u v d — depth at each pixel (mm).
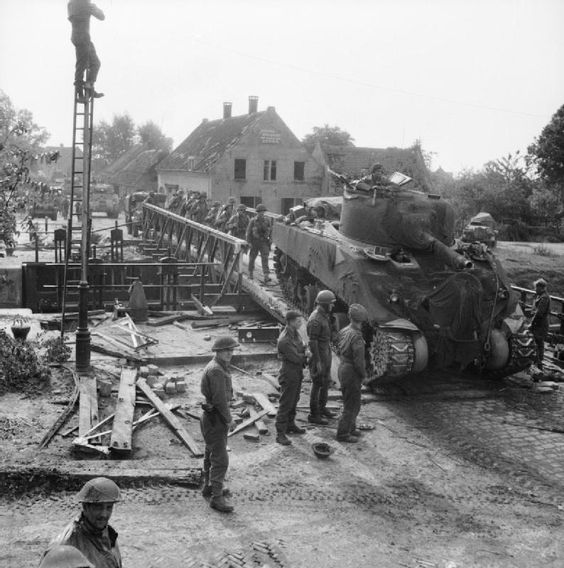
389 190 12117
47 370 10352
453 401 10883
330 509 6969
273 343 13953
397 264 11477
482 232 13414
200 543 6113
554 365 13359
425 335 10852
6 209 11375
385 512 6977
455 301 10602
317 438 8945
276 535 6352
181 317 15953
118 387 10453
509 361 11406
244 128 46562
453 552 6230
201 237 21078
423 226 11781
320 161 47594
